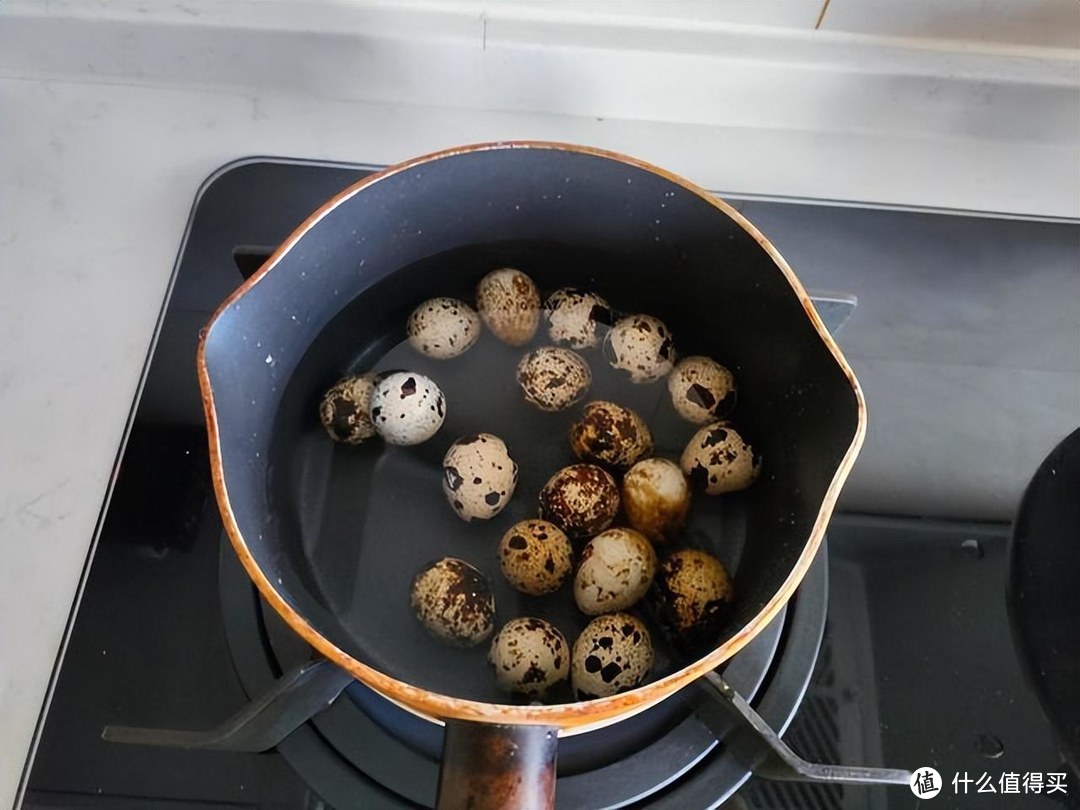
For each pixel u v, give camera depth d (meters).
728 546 0.29
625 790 0.26
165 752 0.26
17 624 0.29
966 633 0.29
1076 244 0.37
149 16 0.37
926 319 0.35
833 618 0.29
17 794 0.26
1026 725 0.27
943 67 0.37
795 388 0.27
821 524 0.22
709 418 0.30
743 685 0.27
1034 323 0.35
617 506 0.30
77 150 0.38
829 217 0.37
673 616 0.27
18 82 0.39
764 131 0.40
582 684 0.26
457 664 0.28
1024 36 0.37
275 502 0.27
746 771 0.26
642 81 0.38
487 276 0.32
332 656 0.20
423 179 0.27
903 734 0.27
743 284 0.28
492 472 0.29
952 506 0.31
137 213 0.37
